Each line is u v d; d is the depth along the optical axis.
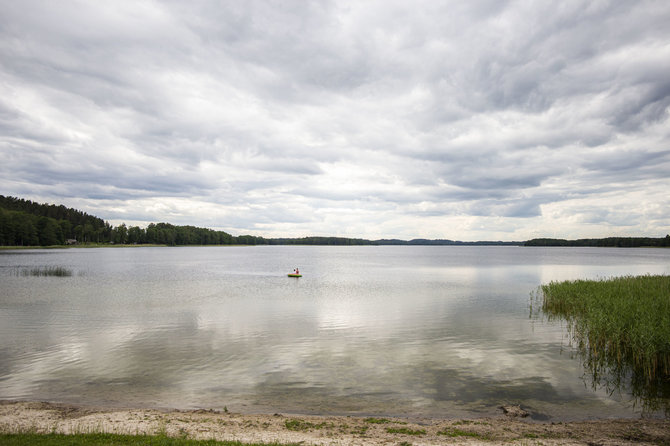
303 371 17.64
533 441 11.22
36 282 51.69
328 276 67.19
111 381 16.45
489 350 20.84
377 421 12.70
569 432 11.89
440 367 18.16
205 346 21.48
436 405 14.16
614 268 85.69
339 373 17.39
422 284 53.81
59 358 19.36
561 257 154.12
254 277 63.84
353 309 33.00
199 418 12.76
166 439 10.42
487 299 39.03
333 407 14.02
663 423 12.63
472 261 123.69
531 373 17.39
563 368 18.05
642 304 25.17
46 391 15.40
